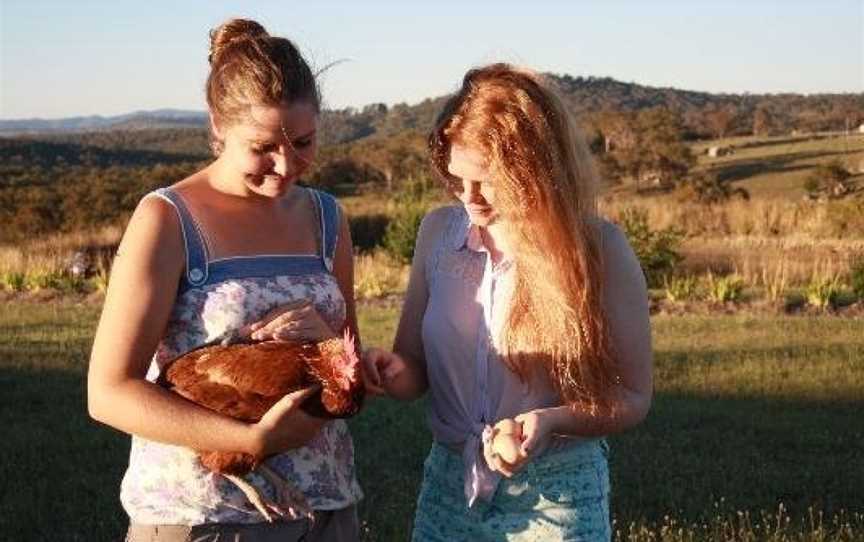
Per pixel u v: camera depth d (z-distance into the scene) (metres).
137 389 1.77
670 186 46.91
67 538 3.81
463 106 1.89
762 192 42.94
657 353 7.99
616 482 4.59
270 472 1.85
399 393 2.08
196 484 1.83
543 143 1.84
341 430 1.99
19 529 3.94
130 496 1.87
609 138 55.00
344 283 2.08
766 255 16.56
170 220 1.84
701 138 76.25
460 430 2.00
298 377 1.81
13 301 13.09
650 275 13.13
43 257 16.59
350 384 1.77
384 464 4.86
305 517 1.89
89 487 4.47
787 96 103.44
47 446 5.20
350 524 2.00
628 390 1.96
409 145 45.84
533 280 1.87
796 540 3.80
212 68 1.83
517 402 1.97
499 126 1.84
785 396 6.57
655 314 10.77
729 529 3.95
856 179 40.00
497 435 1.83
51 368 7.44
